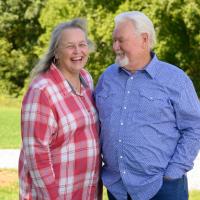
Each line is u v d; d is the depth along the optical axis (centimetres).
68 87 554
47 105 534
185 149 554
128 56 558
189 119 557
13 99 4194
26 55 4391
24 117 536
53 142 542
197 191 1090
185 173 581
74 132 547
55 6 3522
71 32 558
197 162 1431
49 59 565
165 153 555
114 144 557
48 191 536
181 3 2928
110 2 3278
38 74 558
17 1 4353
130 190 558
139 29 554
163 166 554
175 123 560
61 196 546
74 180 551
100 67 3459
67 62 559
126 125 552
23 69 4353
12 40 4494
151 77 556
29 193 555
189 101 553
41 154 531
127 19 558
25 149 538
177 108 552
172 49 3222
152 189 554
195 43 3253
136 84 559
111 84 571
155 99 550
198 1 2875
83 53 562
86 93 580
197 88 3450
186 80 559
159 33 3133
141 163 549
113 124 558
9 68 4359
